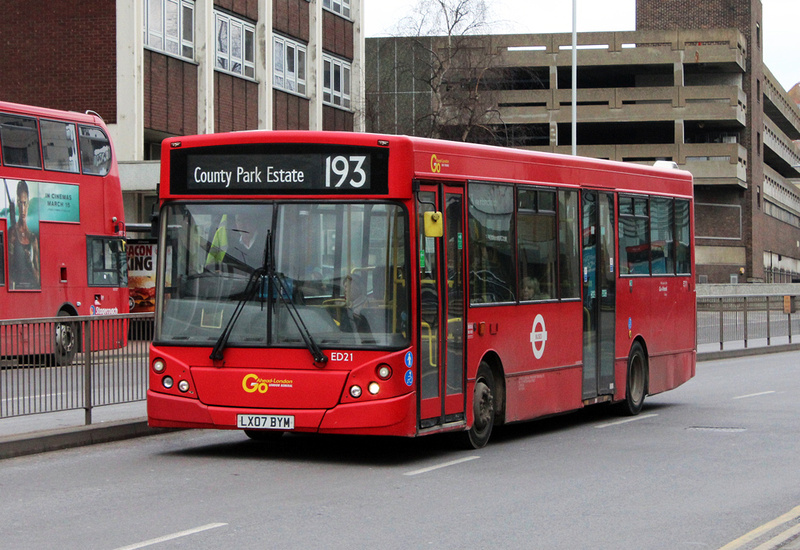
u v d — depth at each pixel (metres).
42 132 26.34
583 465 12.50
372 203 12.08
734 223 91.69
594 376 16.72
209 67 40.75
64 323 13.64
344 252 12.06
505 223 14.30
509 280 14.37
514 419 14.43
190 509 9.57
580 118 88.94
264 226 12.29
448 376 12.88
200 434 15.07
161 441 14.28
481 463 12.61
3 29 38.22
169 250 12.62
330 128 50.56
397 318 11.95
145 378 15.00
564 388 15.76
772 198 106.56
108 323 14.35
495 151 14.14
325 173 12.20
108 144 28.58
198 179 12.58
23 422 14.57
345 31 51.81
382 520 9.19
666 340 19.39
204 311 12.38
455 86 51.69
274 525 8.91
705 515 9.57
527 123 89.75
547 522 9.20
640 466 12.43
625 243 17.86
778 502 10.22
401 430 11.84
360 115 51.84
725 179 87.25
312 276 12.09
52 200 26.44
